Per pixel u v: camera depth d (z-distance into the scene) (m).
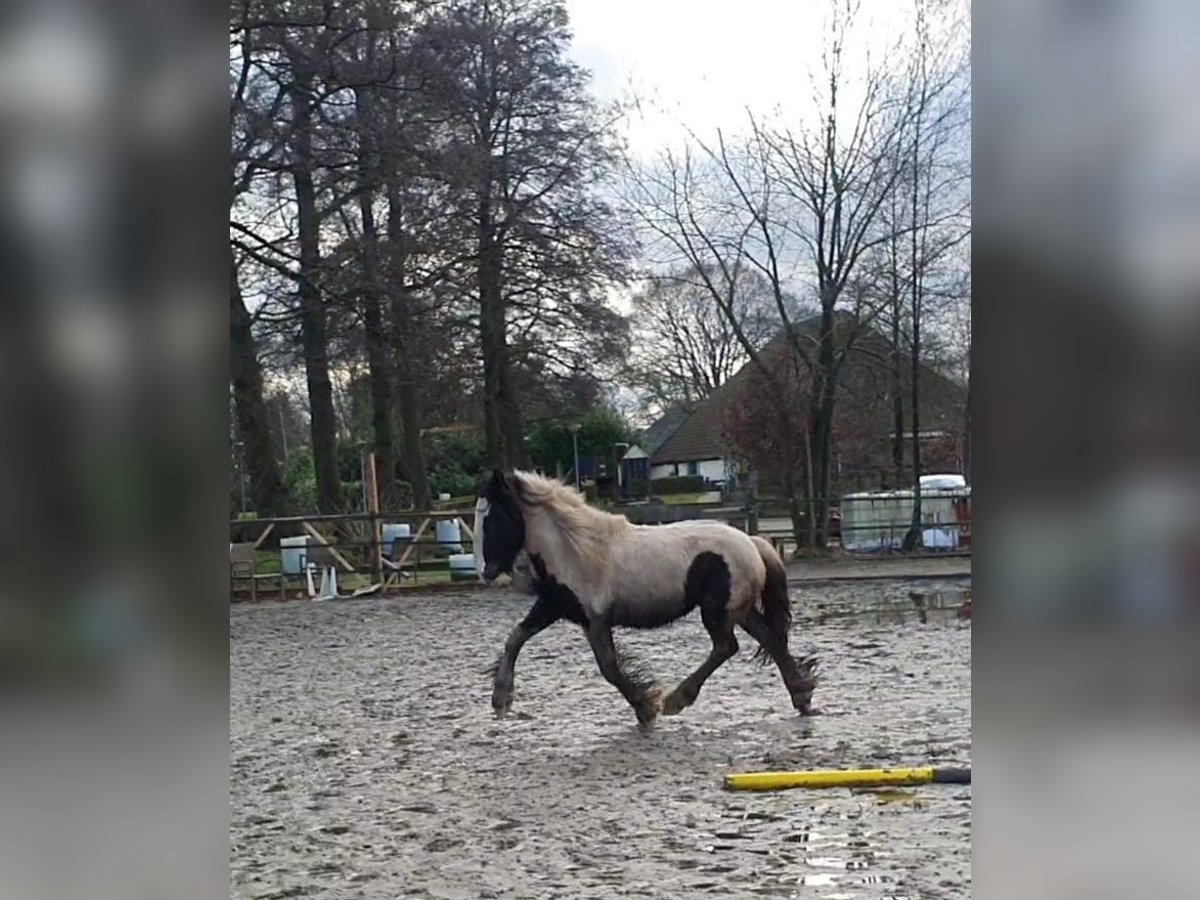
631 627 7.95
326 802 6.43
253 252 22.17
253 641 14.38
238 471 23.52
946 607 14.63
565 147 26.19
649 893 4.55
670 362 37.41
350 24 20.11
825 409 24.47
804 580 18.70
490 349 27.45
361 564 21.41
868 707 8.54
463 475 36.72
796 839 5.23
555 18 25.84
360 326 23.61
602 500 35.06
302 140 20.66
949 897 4.30
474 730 8.37
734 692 9.41
